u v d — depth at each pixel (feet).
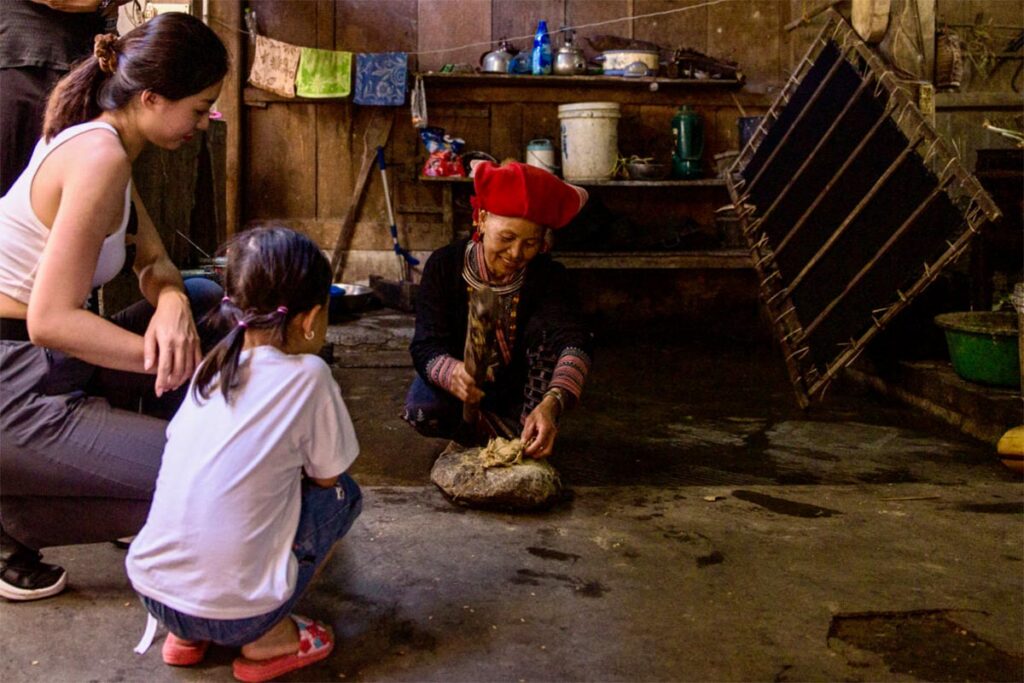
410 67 22.07
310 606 7.52
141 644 6.76
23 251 6.73
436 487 10.10
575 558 8.46
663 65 22.18
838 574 8.24
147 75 6.44
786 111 17.80
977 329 14.14
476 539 8.80
